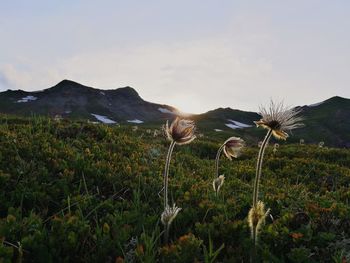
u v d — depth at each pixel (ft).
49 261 15.29
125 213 19.74
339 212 21.04
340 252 16.34
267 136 14.25
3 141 29.58
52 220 17.67
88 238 17.35
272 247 17.42
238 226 18.83
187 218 20.47
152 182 26.48
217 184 23.35
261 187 31.40
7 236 16.35
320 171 43.55
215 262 16.12
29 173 24.26
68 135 39.65
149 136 65.46
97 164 27.89
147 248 15.35
